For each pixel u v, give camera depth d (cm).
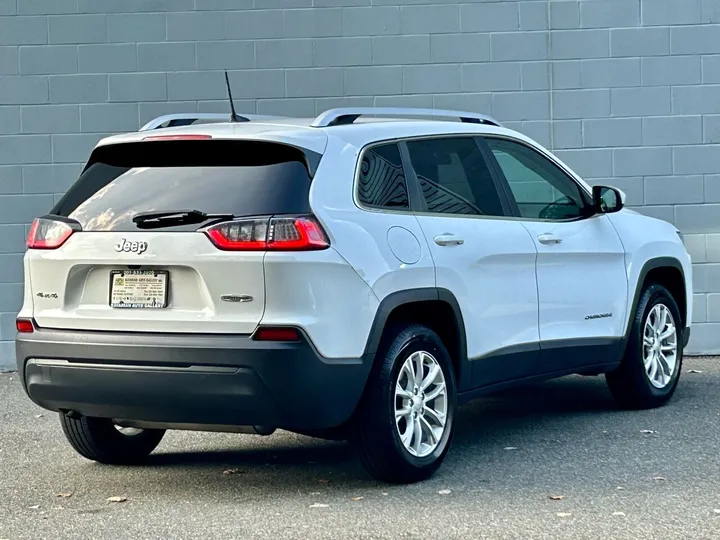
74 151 1253
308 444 974
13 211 1254
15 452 962
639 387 1032
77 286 840
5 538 785
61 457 948
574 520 792
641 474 873
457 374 891
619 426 992
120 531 791
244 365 801
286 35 1245
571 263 972
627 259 1019
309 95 1248
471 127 937
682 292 1081
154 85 1251
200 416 815
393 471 848
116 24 1248
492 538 768
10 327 1259
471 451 934
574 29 1247
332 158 835
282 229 805
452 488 852
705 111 1251
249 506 827
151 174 841
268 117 920
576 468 888
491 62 1247
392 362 841
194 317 812
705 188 1253
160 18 1247
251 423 812
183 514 816
